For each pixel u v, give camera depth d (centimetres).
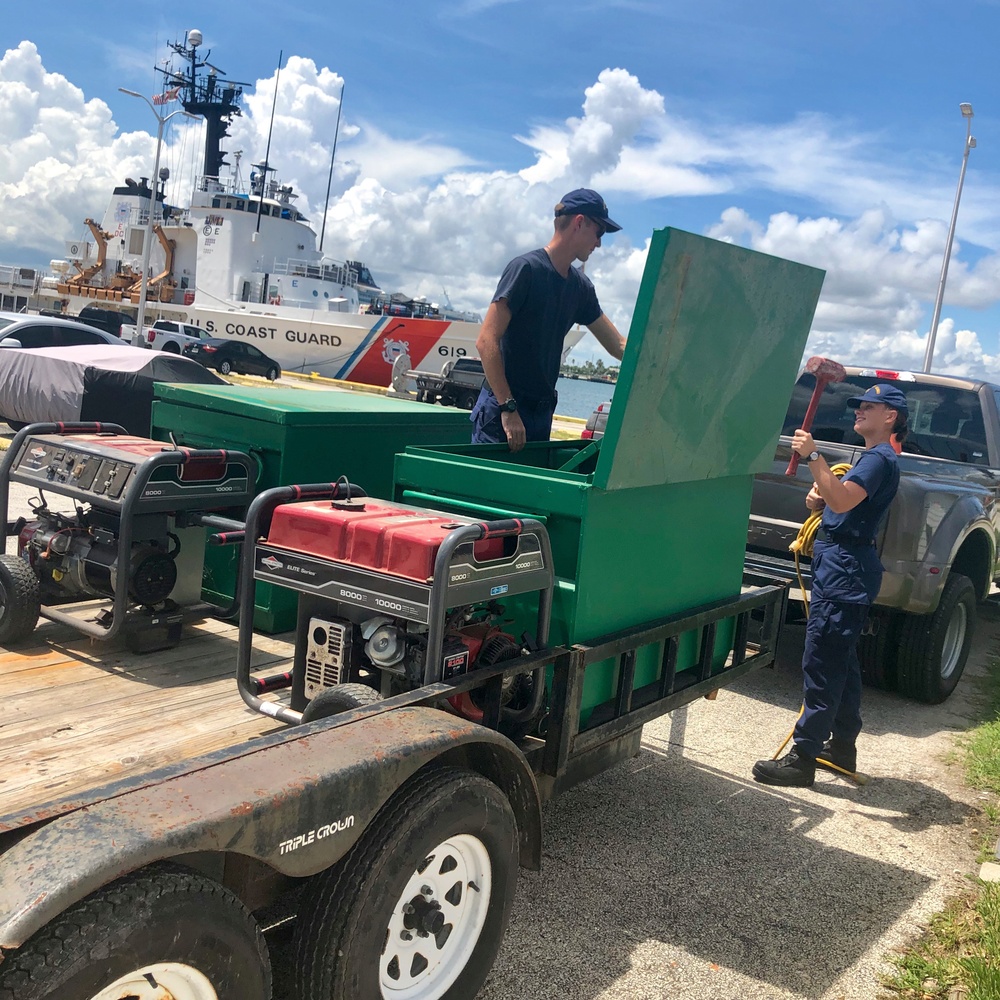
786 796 438
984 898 343
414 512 306
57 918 167
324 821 205
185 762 200
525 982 282
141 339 2994
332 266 3694
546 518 323
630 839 382
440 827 232
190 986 187
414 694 250
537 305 411
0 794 227
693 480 367
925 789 456
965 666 654
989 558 618
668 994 281
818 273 367
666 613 369
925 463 616
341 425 435
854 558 425
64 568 348
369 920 219
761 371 367
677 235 285
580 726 320
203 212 3616
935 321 1906
